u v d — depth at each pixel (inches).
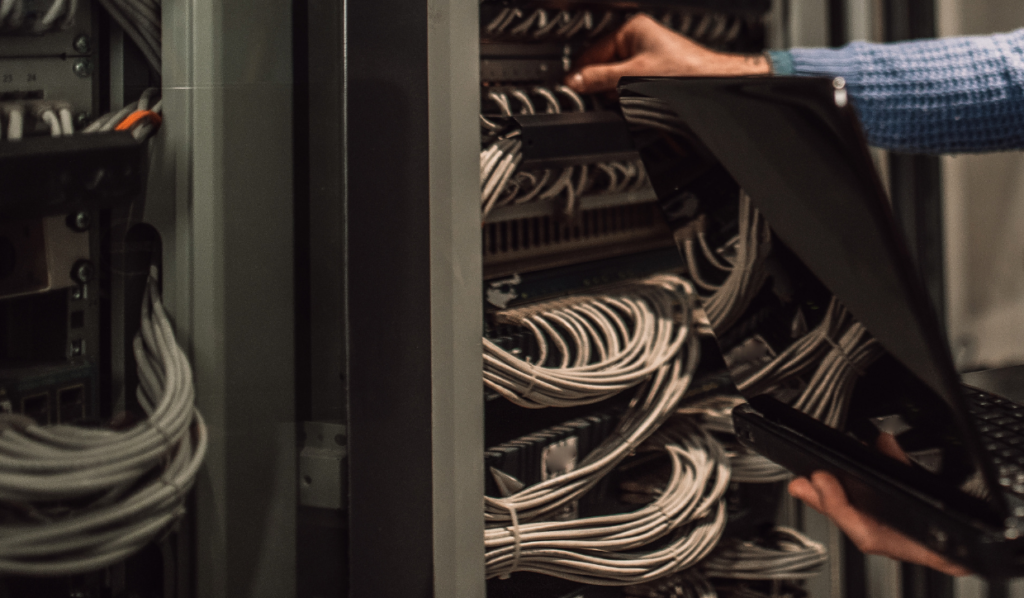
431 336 25.1
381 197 23.4
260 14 23.3
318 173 23.1
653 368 33.1
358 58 22.5
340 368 23.1
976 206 56.6
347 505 23.2
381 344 23.6
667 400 33.6
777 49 44.0
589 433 33.4
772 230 23.6
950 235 55.4
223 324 23.9
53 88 22.1
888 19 48.9
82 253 23.1
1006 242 58.0
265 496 24.3
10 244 22.0
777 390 27.9
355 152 22.5
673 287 37.9
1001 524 18.1
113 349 24.2
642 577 31.7
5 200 19.2
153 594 24.6
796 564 37.8
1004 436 25.4
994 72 36.2
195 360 23.9
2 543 19.6
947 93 36.9
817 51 38.4
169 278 24.0
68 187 20.6
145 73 24.0
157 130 23.6
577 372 31.2
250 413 24.4
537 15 33.6
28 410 21.9
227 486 24.4
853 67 38.2
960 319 56.5
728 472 35.1
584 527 30.6
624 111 27.9
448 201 25.3
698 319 36.5
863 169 17.5
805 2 44.8
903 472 21.8
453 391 25.7
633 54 35.7
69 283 22.8
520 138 29.9
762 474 37.5
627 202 39.0
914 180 54.2
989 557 18.0
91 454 21.0
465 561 26.3
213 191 23.6
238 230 23.9
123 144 21.8
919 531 20.9
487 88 33.6
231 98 23.5
